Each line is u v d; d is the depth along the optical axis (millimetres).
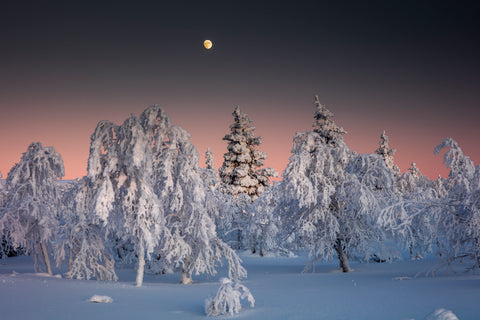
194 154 20422
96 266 21062
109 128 18859
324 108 29484
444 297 10234
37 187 22562
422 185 49875
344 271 23828
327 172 24156
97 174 18625
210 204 23562
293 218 25359
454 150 18594
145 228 18062
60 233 22938
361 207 22641
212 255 21109
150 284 18750
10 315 9977
